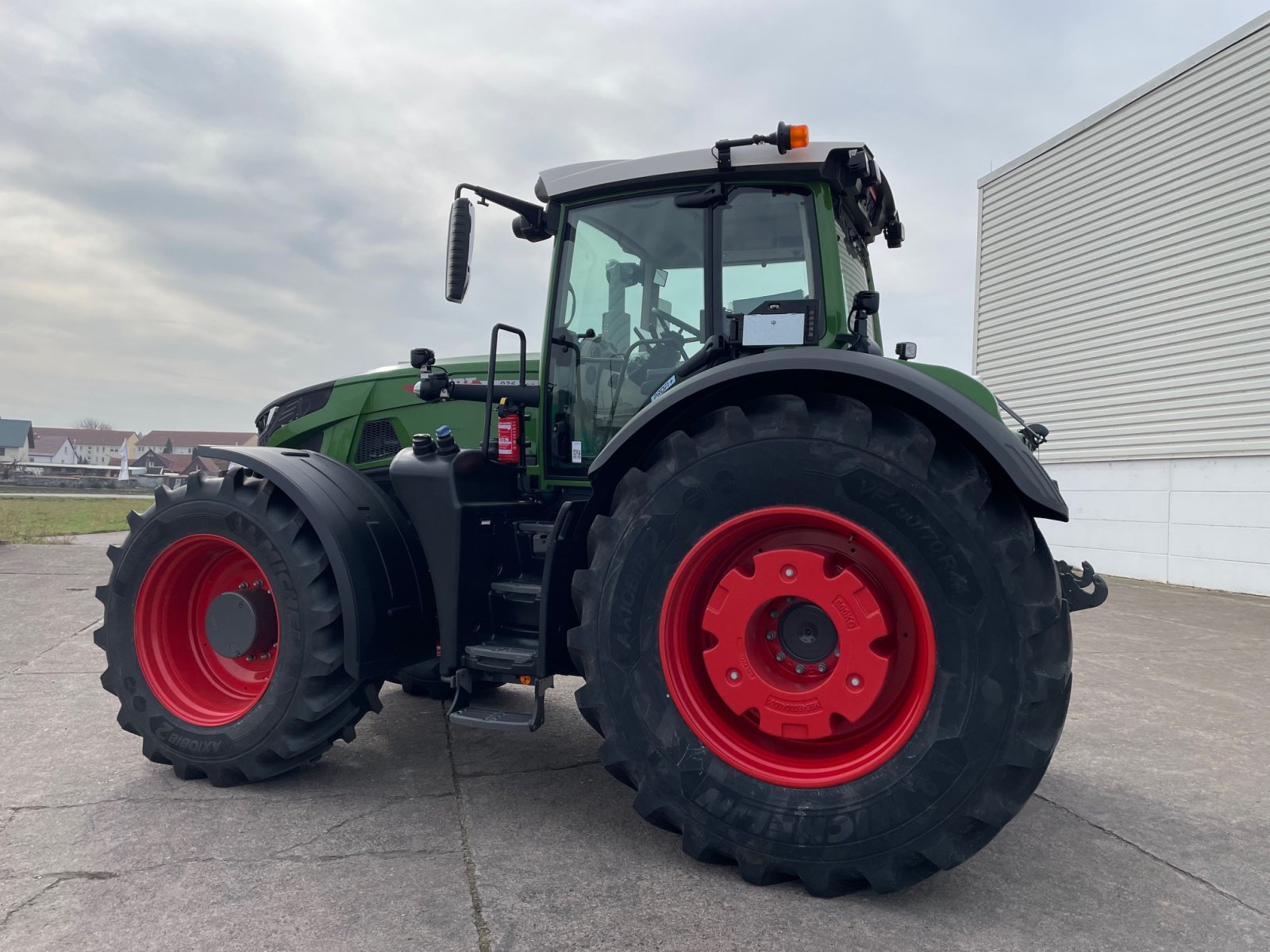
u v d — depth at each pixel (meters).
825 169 2.70
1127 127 10.45
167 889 2.11
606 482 2.58
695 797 2.26
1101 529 10.88
